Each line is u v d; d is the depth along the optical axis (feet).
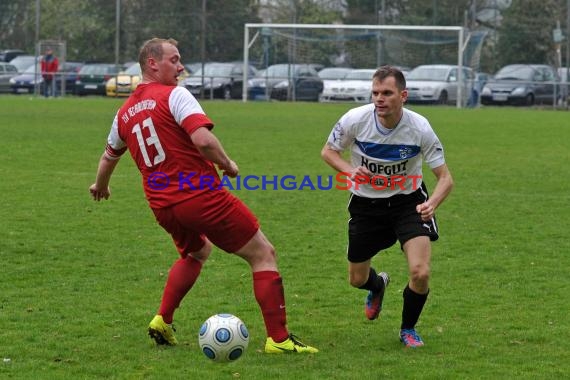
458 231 75.20
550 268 61.82
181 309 50.70
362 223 45.16
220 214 41.86
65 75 273.13
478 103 260.42
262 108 229.45
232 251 42.96
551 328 47.32
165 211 42.32
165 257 64.13
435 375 39.65
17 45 325.21
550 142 151.64
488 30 291.58
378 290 47.80
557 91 260.01
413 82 259.39
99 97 272.31
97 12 309.63
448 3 303.27
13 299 52.42
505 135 163.63
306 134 157.79
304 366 40.91
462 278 58.85
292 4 314.76
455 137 159.02
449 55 272.31
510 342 44.83
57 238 69.92
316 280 58.08
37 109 210.18
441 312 50.65
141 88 42.68
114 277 58.18
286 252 66.44
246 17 294.66
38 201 86.48
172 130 41.52
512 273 60.29
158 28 298.15
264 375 39.65
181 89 41.70
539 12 285.84
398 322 48.83
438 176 43.75
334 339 45.50
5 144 135.54
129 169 111.24
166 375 39.58
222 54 294.05
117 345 43.98
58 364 41.01
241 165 115.85
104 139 145.38
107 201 87.20
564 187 101.30
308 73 270.67
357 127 43.93
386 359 41.98
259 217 80.79
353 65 276.82
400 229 44.09
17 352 42.60
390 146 43.60
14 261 62.23
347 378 39.22
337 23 316.19
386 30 273.75
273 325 42.80
